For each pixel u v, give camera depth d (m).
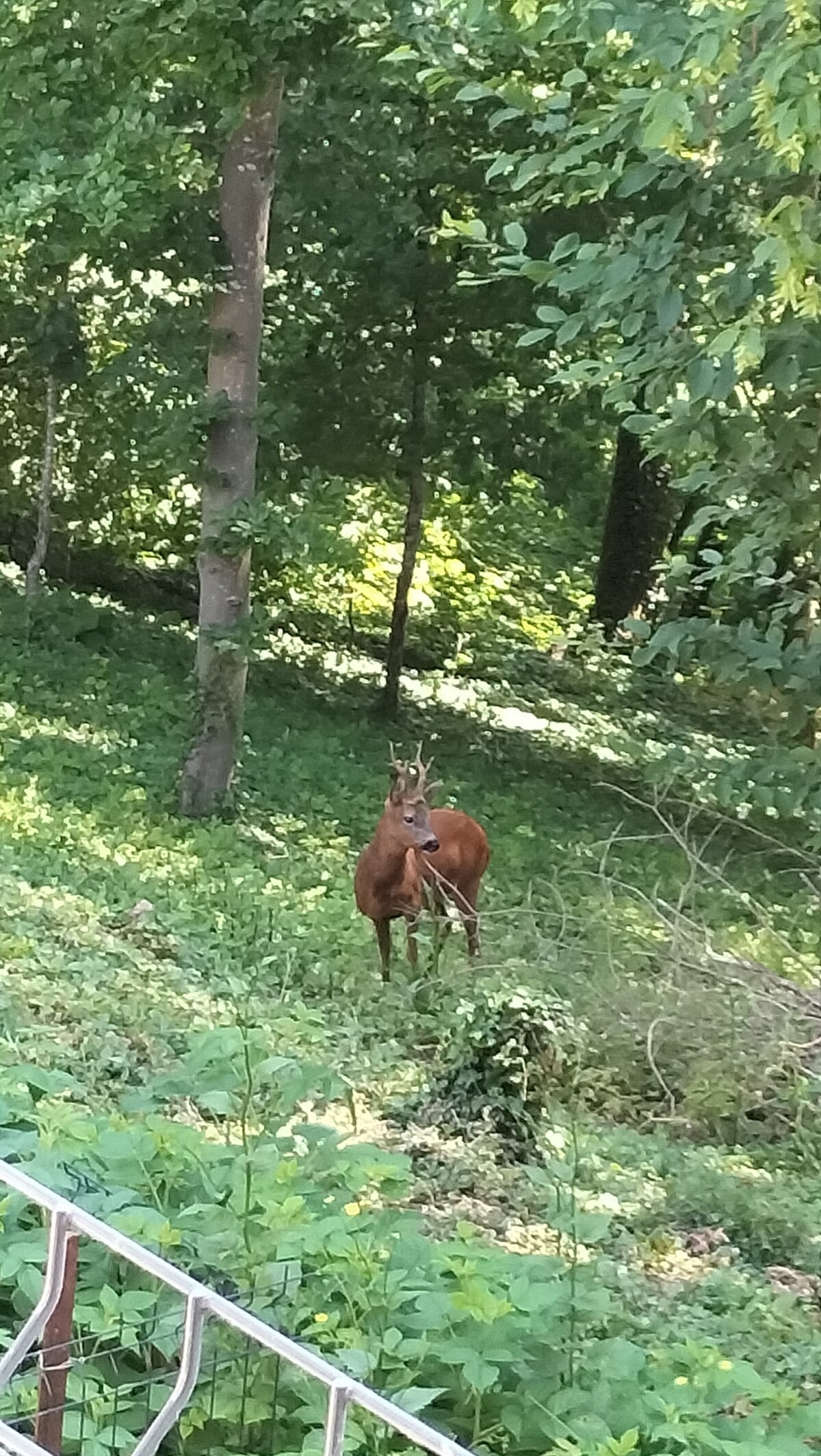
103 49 10.70
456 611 22.12
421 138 14.59
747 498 6.77
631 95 5.43
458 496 20.25
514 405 16.58
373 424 16.25
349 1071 7.43
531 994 7.69
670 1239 6.12
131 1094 5.77
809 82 4.47
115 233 11.87
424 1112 7.16
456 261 15.36
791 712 6.40
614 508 21.81
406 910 9.54
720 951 8.64
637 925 9.79
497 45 7.59
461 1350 3.59
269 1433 3.65
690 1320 5.19
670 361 5.90
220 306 12.33
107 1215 3.91
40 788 11.95
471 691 19.69
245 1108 4.69
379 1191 4.69
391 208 15.18
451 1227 5.71
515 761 17.20
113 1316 3.55
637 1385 3.81
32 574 16.45
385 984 9.19
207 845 11.55
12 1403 3.44
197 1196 4.33
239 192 12.20
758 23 4.64
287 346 15.95
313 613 21.11
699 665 7.01
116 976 7.90
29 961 7.74
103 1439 3.33
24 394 17.17
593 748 18.34
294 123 14.64
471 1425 3.70
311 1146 4.73
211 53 10.66
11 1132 4.45
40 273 14.60
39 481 17.92
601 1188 6.55
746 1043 7.66
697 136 5.20
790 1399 3.78
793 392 5.94
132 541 19.39
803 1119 7.63
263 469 15.77
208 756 12.57
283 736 15.45
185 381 12.38
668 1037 7.80
